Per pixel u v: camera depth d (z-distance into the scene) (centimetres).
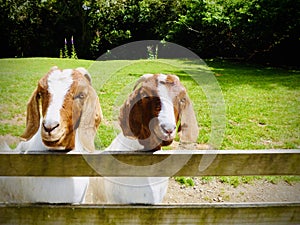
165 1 2047
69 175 185
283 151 189
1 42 2027
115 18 2136
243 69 1372
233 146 538
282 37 1532
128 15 2089
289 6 1488
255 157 187
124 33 2111
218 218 192
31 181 220
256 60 1644
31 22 2047
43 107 200
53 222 189
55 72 206
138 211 189
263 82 1086
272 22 1508
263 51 1614
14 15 2019
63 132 195
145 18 2058
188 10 1852
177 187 414
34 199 222
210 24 1672
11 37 2023
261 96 891
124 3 2152
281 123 668
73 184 222
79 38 2136
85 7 2102
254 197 404
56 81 201
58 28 2103
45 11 2069
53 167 183
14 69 1136
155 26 2086
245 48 1642
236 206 192
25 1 2039
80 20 2112
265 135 598
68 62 1302
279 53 1577
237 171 189
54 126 190
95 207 188
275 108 777
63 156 182
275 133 610
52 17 2084
